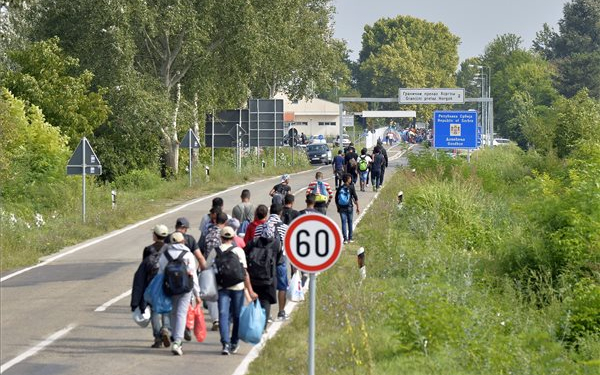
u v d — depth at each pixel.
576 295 45.94
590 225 53.72
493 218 72.69
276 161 155.88
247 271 34.53
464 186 81.50
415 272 47.78
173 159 127.62
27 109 103.75
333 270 50.31
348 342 33.03
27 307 41.41
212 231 38.31
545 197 58.03
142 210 83.56
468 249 64.81
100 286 47.00
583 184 56.84
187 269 32.53
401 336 33.53
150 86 117.25
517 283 50.38
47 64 108.38
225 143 130.00
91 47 114.00
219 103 135.12
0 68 109.19
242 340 32.69
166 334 33.03
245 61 123.38
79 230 68.12
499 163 136.25
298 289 38.66
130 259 56.84
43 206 82.88
